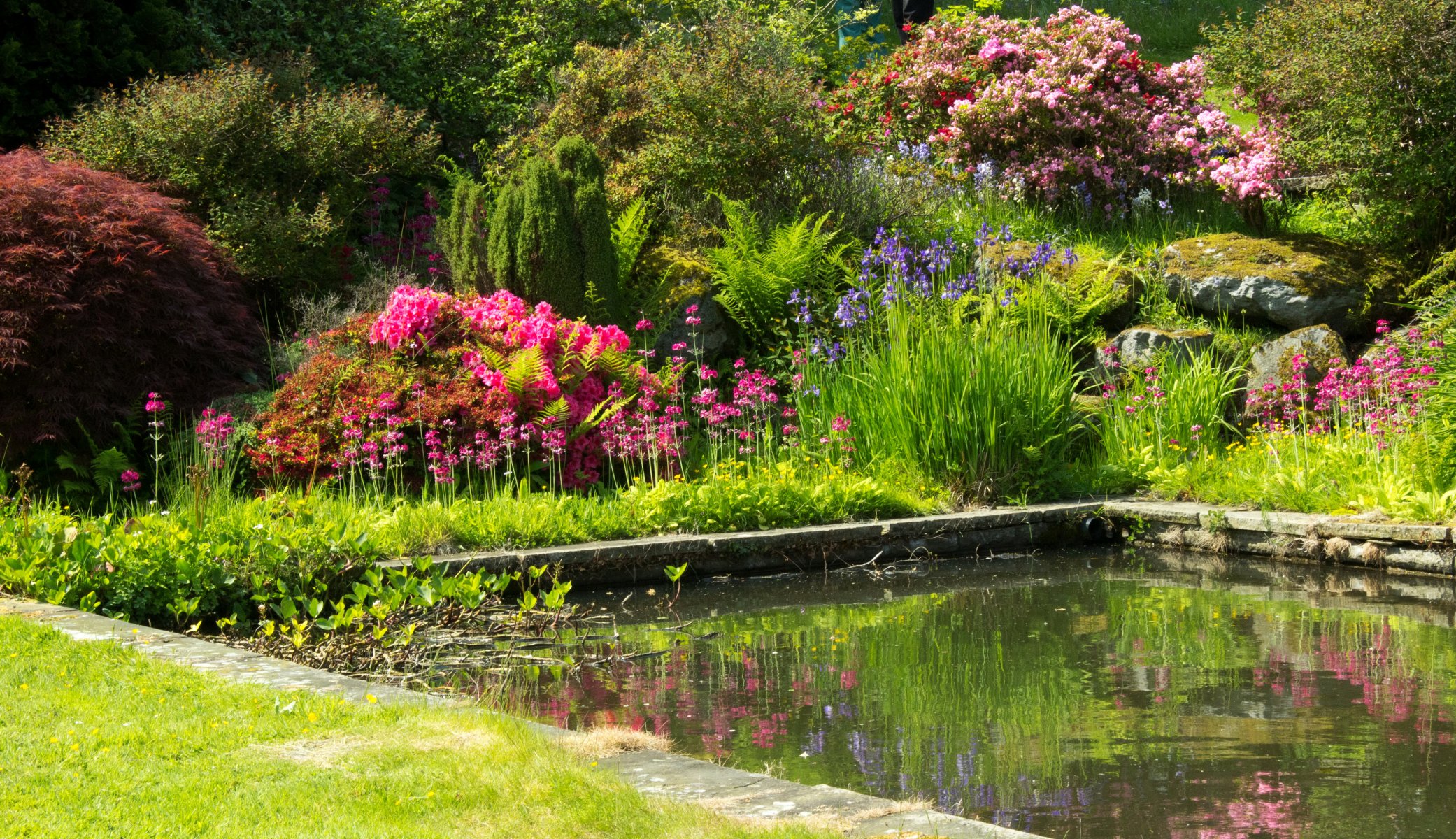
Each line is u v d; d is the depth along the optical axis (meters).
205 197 10.44
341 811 2.98
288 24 13.20
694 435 10.23
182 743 3.52
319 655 5.75
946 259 10.14
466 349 9.22
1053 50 13.09
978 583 7.64
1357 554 7.74
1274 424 9.55
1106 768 4.02
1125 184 12.45
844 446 9.51
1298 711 4.63
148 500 8.89
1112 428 10.05
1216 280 10.73
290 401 8.98
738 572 8.09
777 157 11.80
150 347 9.09
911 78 13.72
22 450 8.61
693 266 11.05
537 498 8.43
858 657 5.76
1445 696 4.81
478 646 6.10
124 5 12.11
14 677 4.20
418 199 13.04
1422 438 8.20
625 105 12.35
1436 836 3.35
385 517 7.81
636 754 3.55
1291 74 10.91
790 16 15.66
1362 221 11.36
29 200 8.68
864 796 3.13
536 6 14.55
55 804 3.01
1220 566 8.02
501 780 3.19
